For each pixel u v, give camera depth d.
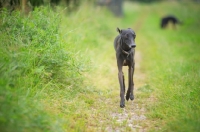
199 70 13.66
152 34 30.22
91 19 21.98
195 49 20.00
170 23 34.50
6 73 8.17
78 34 15.55
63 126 8.21
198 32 28.69
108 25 27.02
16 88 8.43
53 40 11.19
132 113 10.20
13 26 10.81
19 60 9.27
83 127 8.62
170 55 18.39
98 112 9.98
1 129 6.73
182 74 13.45
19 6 13.23
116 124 9.08
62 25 14.27
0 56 8.78
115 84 13.79
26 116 7.48
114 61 18.56
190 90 11.09
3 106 7.10
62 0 18.31
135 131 8.64
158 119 9.48
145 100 11.45
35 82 9.70
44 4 15.37
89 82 12.48
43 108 8.41
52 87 10.50
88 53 15.15
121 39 10.82
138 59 19.95
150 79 14.14
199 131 7.79
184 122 8.39
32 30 11.02
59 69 11.08
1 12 11.94
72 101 10.31
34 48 10.38
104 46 20.45
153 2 83.19
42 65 10.54
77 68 11.66
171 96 10.78
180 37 25.78
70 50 12.26
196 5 48.62
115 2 43.53
